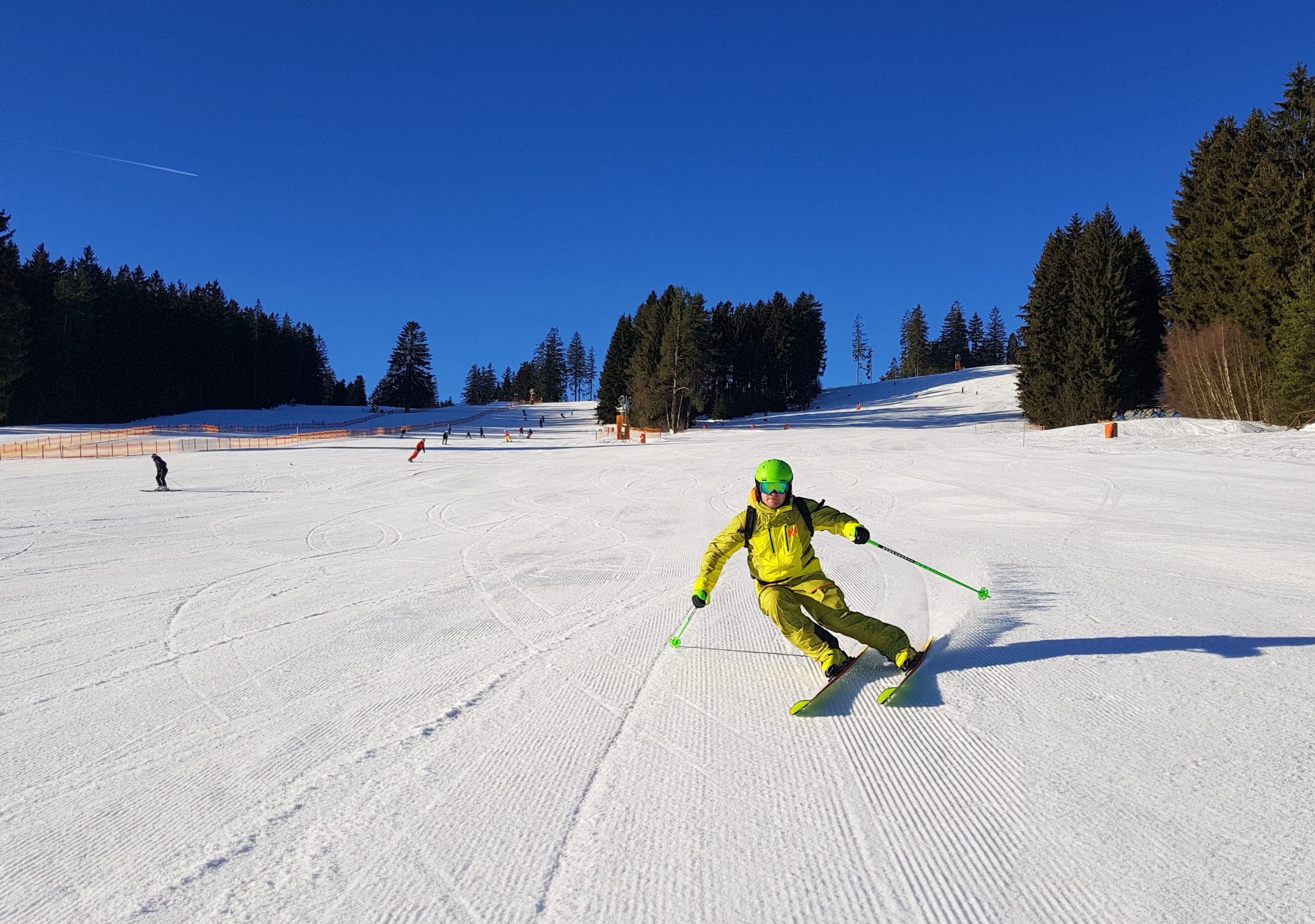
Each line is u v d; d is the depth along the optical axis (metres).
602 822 2.65
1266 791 2.67
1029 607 5.64
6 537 11.63
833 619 3.96
